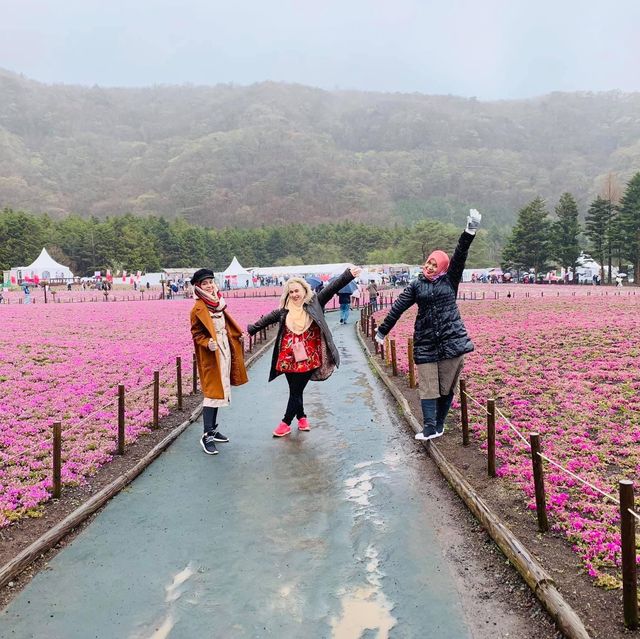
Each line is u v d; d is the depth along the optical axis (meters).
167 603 3.75
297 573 4.07
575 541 4.30
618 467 6.00
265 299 45.78
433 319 6.39
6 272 73.06
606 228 62.09
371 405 9.27
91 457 6.54
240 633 3.42
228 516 5.04
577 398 8.91
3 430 7.97
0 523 4.79
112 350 15.77
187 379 11.51
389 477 5.94
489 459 5.68
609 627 3.25
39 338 18.39
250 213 169.25
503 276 71.00
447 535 4.64
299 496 5.44
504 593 3.79
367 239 122.88
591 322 18.80
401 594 3.80
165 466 6.42
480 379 10.70
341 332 21.17
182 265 107.62
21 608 3.73
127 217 110.62
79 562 4.31
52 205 157.75
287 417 7.42
